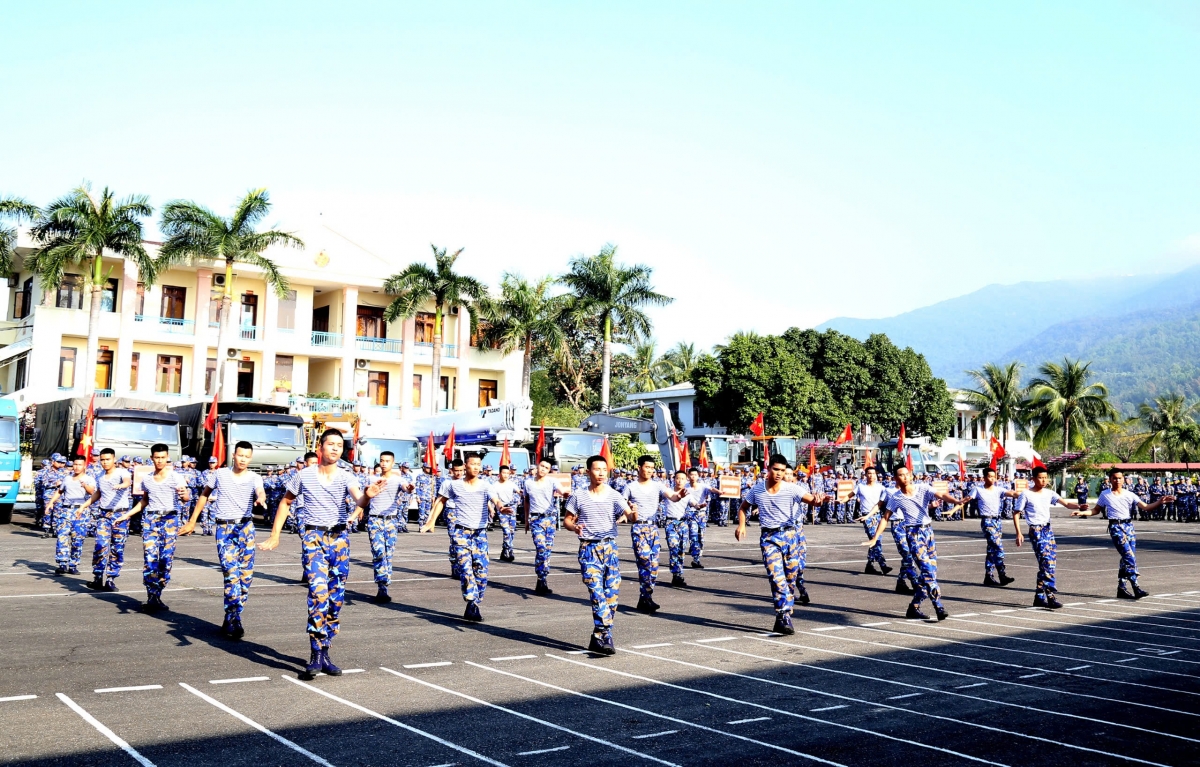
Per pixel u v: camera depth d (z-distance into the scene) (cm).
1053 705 749
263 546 820
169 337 4231
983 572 1795
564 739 634
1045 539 1316
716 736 648
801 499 1086
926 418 5447
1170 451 7262
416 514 3086
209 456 2680
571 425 5241
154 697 720
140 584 1361
